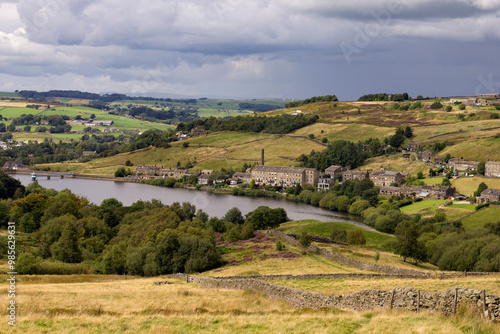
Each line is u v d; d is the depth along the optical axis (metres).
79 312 44.25
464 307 35.94
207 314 42.75
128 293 57.22
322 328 36.00
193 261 84.12
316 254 91.12
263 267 80.31
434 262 97.00
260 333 35.69
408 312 38.50
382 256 92.19
